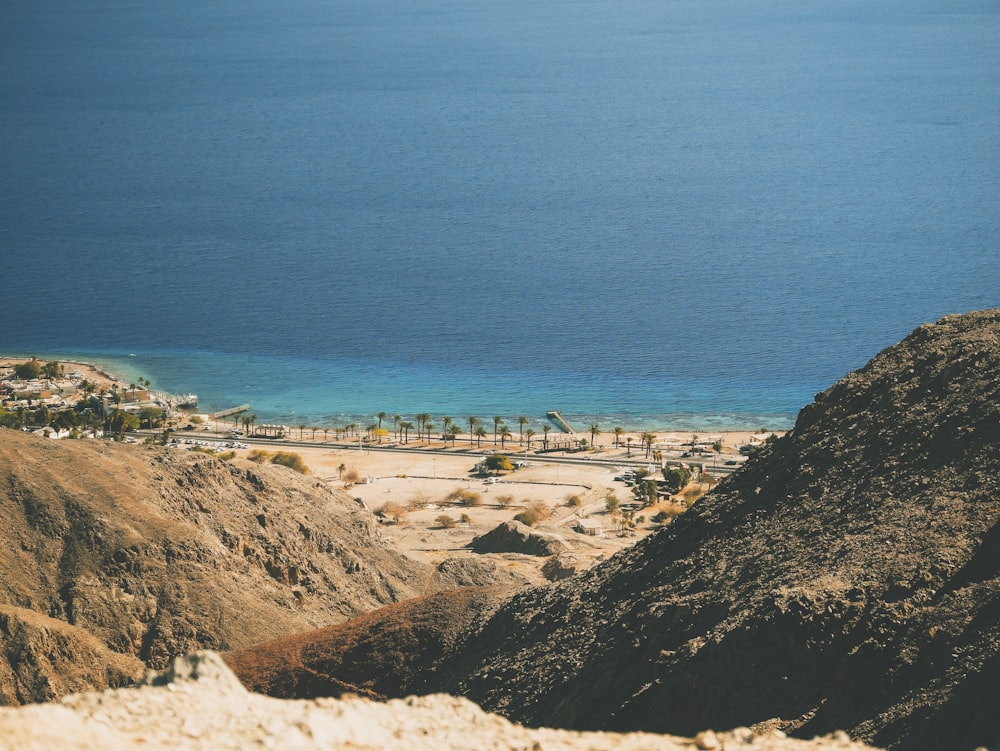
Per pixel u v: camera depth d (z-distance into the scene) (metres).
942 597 61.59
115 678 115.69
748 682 61.75
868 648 60.09
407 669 93.69
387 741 32.41
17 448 142.88
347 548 153.00
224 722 31.14
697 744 34.19
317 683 94.44
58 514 133.50
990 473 73.12
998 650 53.31
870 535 71.88
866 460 84.69
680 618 72.69
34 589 125.75
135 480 143.75
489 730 34.62
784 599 64.25
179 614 126.31
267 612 131.38
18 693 110.00
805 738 57.12
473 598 99.69
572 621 85.19
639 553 91.81
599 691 70.25
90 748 27.77
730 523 87.75
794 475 89.06
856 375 98.56
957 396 85.31
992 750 45.22
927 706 52.69
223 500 149.12
